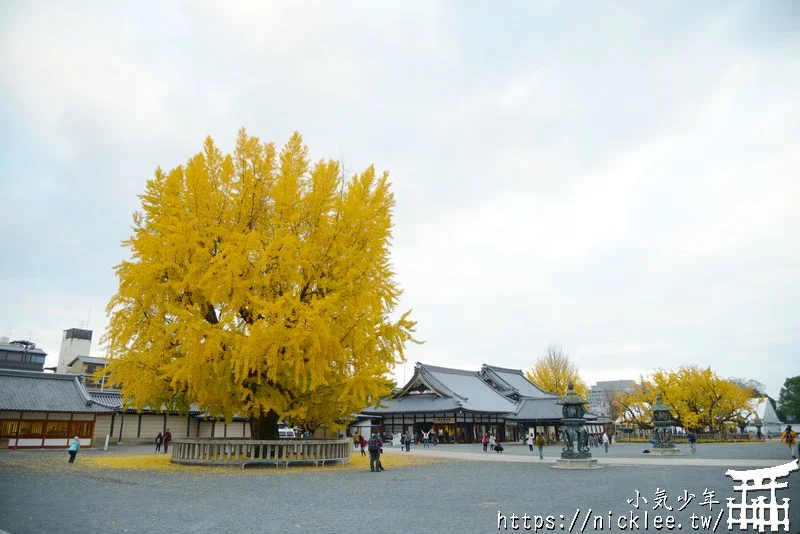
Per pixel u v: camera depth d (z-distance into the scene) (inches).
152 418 1758.1
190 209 872.3
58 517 413.1
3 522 390.0
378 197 982.4
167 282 821.9
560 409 2308.1
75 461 987.9
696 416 2365.9
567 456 916.0
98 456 1152.8
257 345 757.3
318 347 781.9
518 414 2357.3
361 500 519.8
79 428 1498.5
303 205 930.1
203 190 868.0
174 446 946.1
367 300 860.0
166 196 861.8
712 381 2389.3
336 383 886.4
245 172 928.9
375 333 917.2
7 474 730.2
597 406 5497.1
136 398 836.6
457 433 2049.7
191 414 1819.6
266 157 943.0
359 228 930.1
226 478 713.6
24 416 1419.8
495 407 2299.5
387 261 1002.7
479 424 2192.4
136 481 666.2
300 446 928.3
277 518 419.5
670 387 2459.4
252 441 892.0
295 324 810.8
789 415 3659.0
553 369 3449.8
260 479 705.0
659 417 1411.2
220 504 488.1
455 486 639.1
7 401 1385.3
